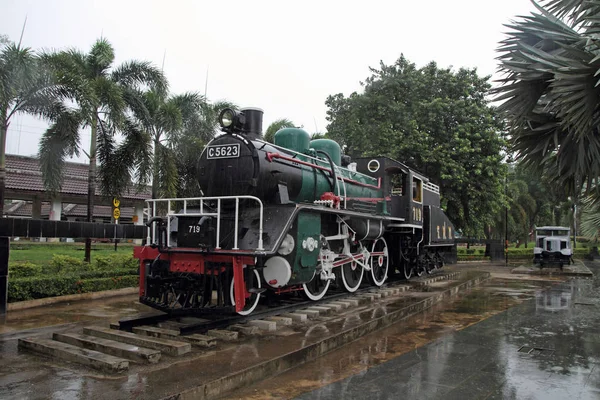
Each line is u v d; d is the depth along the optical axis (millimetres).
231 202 6875
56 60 10461
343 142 21359
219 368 4523
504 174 19969
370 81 20531
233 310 5926
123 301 8898
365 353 5738
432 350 5898
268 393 4305
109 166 11711
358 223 9102
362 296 9180
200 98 14086
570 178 5887
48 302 8352
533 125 5543
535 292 11977
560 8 5621
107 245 25188
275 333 6141
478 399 4215
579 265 22234
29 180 21375
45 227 7500
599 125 4961
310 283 8250
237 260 5902
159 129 12398
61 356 4848
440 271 16391
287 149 7652
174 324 6348
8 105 8984
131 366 4602
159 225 6516
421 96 20344
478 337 6648
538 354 5781
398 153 19062
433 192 14812
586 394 4363
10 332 6164
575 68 4504
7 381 4148
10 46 8523
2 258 7309
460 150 18688
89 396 3762
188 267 6320
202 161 7246
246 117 7641
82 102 9828
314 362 5336
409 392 4371
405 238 12641
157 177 12617
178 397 3766
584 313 8773
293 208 6672
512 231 32125
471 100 20234
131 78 12391
